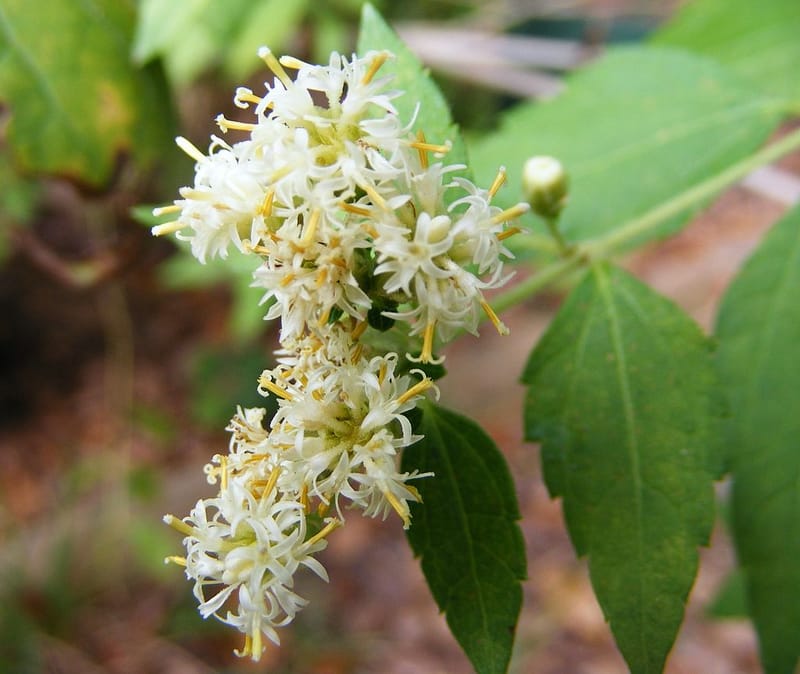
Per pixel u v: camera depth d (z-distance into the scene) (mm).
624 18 291
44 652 315
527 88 232
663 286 417
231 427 88
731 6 176
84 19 152
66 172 151
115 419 376
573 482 102
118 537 329
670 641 95
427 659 315
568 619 319
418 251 79
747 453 121
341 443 84
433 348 92
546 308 415
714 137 141
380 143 80
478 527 92
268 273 80
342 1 234
